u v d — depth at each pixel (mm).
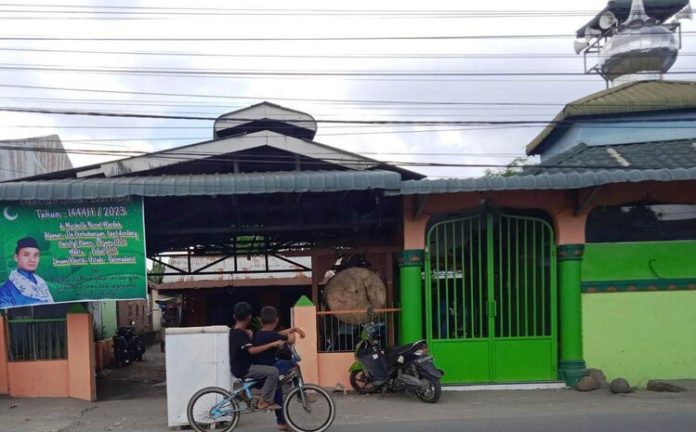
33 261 9273
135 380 13086
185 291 20578
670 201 10086
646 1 14125
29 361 9789
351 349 10102
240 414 7453
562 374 9953
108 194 8953
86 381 9648
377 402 8969
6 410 8875
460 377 9992
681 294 10070
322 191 9086
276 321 7121
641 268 10086
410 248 9891
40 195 8875
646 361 9984
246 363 6953
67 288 9305
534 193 9992
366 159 11148
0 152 15391
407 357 9062
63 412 8742
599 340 9984
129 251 9367
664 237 10164
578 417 7707
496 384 9875
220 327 7648
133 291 9367
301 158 11117
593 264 10070
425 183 9141
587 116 12000
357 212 10930
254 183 9023
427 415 8039
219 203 10672
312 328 9805
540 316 10188
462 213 10102
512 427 7199
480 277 10117
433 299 10156
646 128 11891
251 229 10648
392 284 10430
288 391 6945
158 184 9031
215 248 13516
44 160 18172
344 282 10039
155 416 8430
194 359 7562
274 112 12281
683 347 10008
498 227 10203
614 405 8539
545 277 10211
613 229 10172
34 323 9867
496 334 10125
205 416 7113
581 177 9070
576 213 9906
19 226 9273
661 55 13766
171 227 10984
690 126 11766
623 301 10039
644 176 9016
